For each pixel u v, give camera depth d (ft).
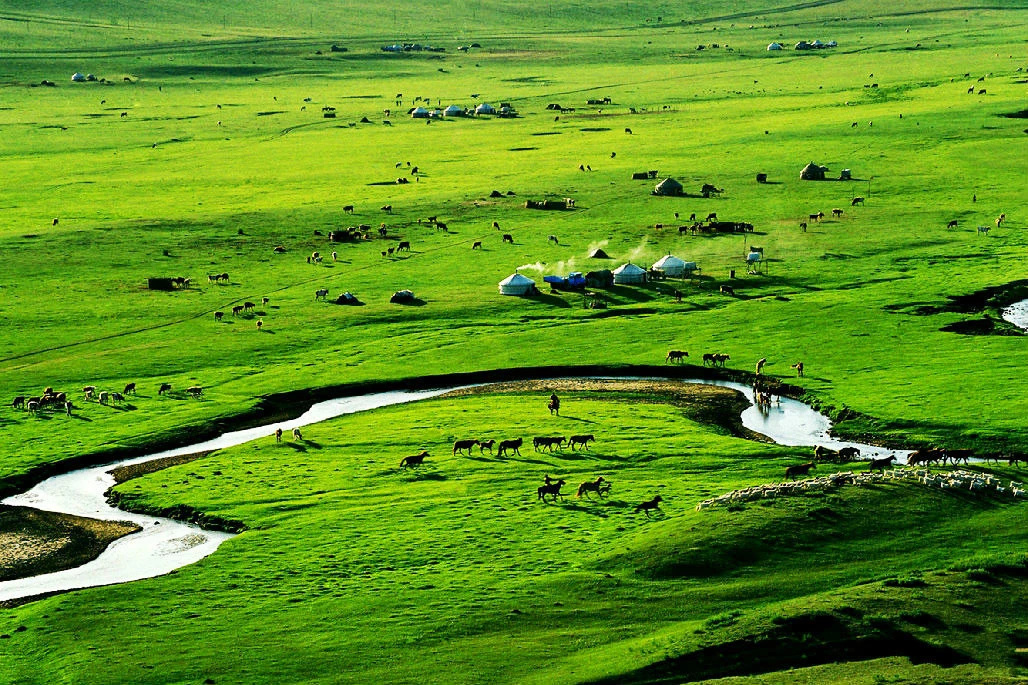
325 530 352.69
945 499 351.05
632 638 263.49
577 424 469.98
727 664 242.78
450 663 252.83
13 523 380.37
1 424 483.10
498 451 433.07
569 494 379.76
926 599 271.69
